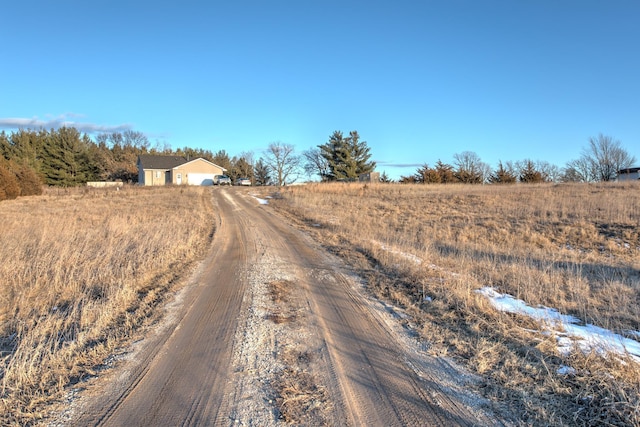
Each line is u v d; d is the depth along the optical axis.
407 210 21.28
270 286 7.17
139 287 7.05
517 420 3.04
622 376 3.48
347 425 2.99
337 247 11.32
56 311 5.83
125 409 3.23
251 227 16.19
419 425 3.00
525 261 8.81
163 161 60.06
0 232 13.29
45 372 3.83
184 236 12.76
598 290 6.62
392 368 3.96
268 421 3.05
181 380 3.72
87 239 11.21
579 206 17.86
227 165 86.56
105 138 88.56
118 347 4.50
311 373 3.85
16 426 3.00
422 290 6.64
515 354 4.12
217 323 5.27
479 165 69.44
